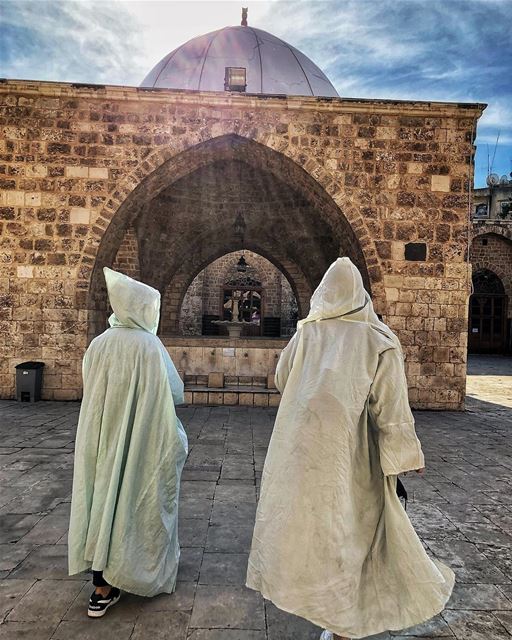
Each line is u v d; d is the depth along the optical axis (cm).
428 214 836
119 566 201
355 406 172
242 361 861
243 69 1045
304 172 845
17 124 809
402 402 175
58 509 341
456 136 836
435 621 216
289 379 191
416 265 835
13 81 789
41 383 809
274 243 1532
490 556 284
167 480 224
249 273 2277
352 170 833
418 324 833
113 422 212
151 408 218
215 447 528
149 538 215
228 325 1196
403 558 177
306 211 1348
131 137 819
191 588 238
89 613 211
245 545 288
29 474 420
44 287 812
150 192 923
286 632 204
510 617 221
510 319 2278
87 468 212
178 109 821
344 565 165
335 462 167
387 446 173
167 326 1583
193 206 1366
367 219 834
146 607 220
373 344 180
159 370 221
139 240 1373
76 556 207
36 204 812
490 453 539
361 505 180
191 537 299
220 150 909
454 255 838
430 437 621
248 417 700
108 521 201
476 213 3042
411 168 836
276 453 180
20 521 319
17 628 202
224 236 1510
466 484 423
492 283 2317
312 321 197
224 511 343
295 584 162
